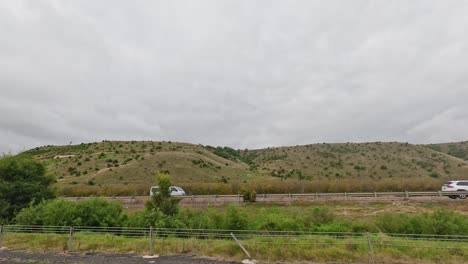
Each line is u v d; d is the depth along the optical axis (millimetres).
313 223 21781
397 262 12273
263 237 15875
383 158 100188
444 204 30891
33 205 24703
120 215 21219
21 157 27609
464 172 85000
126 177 69188
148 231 18391
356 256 12781
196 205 34531
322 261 12656
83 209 20109
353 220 25078
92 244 15539
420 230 18484
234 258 13367
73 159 87688
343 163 99375
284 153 117125
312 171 94062
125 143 115500
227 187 44906
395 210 29141
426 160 97625
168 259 13383
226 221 19750
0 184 24766
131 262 12961
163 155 88250
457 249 13180
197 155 97000
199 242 15570
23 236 17609
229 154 139250
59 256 14141
